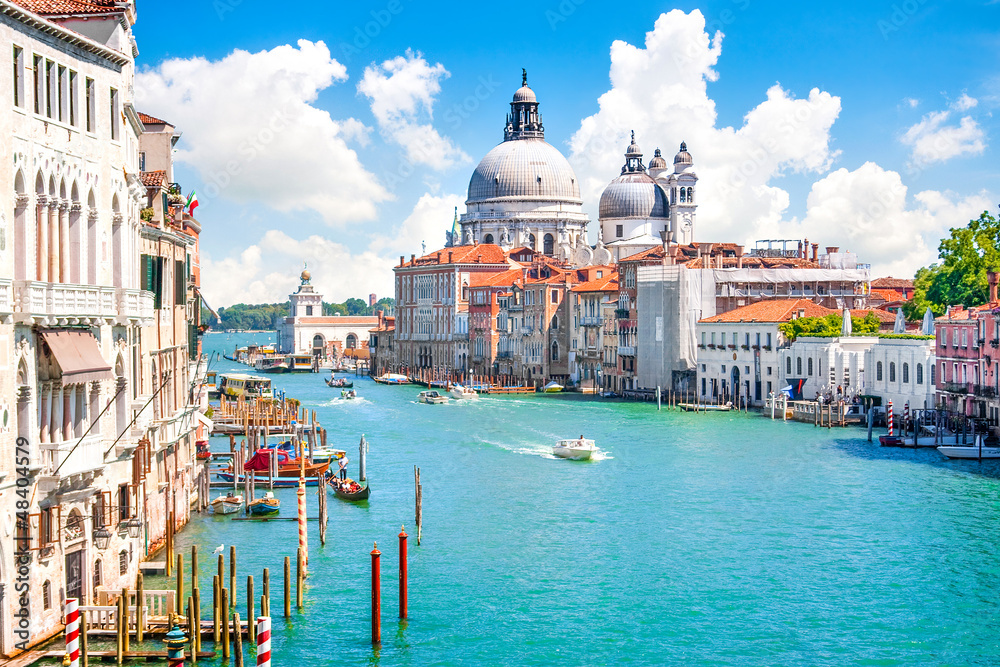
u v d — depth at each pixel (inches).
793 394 4247.0
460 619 1603.1
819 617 1617.9
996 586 1759.4
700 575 1830.7
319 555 1940.2
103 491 1364.4
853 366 4092.0
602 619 1610.5
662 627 1576.0
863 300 5201.8
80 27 1393.9
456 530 2150.6
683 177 7386.8
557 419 4288.9
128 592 1352.1
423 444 3494.1
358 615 1611.7
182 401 2003.0
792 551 1979.6
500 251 7180.1
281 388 6619.1
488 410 4773.6
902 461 2987.2
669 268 5078.7
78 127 1298.0
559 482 2696.9
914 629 1568.7
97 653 1301.7
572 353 5989.2
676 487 2615.7
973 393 3225.9
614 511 2332.7
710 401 4827.8
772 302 4766.2
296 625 1558.8
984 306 3346.5
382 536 2095.2
